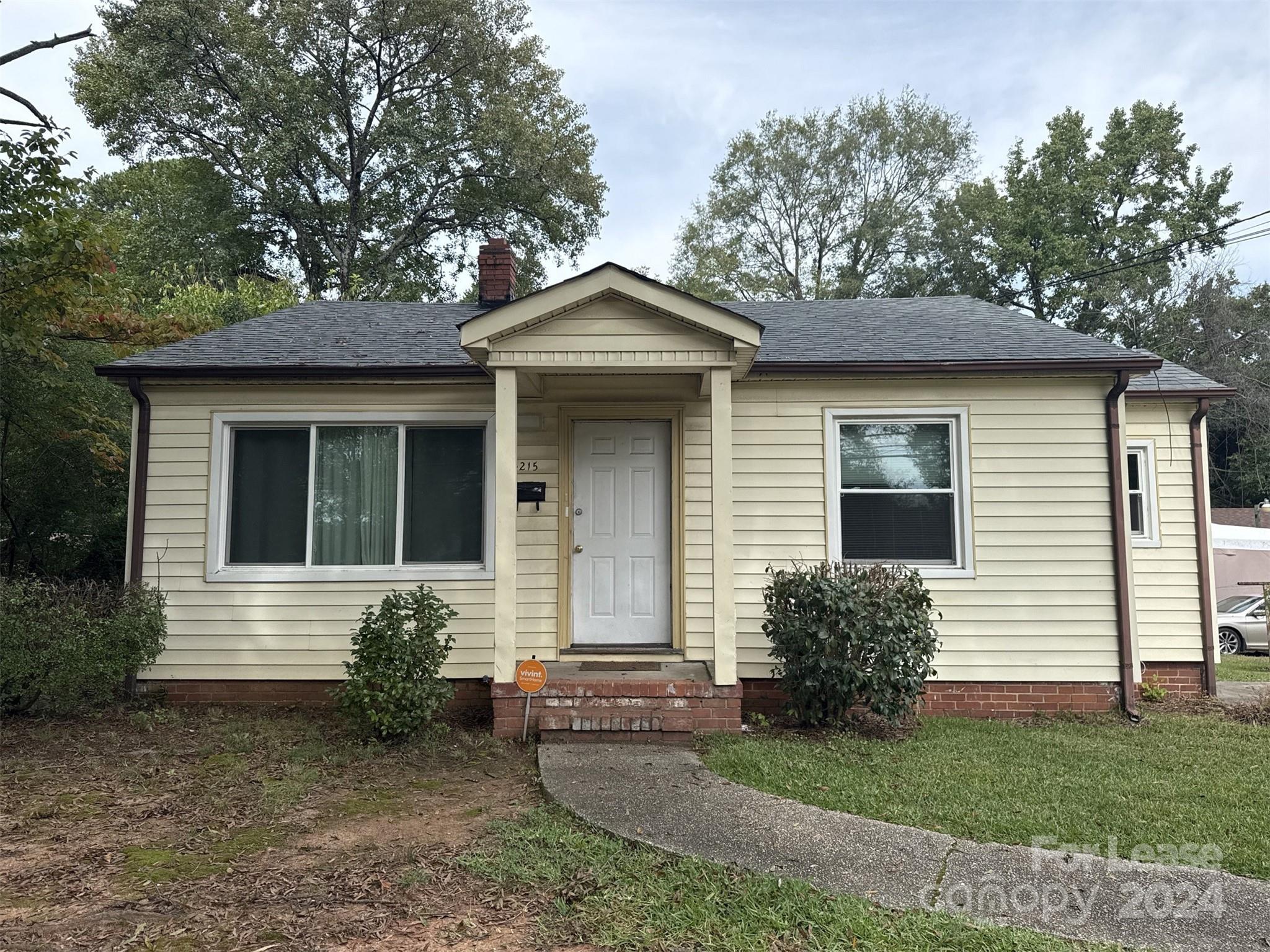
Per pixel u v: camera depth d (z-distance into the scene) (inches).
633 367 274.4
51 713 293.3
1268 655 577.6
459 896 150.3
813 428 326.0
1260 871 160.4
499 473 274.1
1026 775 225.5
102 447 452.1
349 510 327.9
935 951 129.6
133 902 147.9
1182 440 392.2
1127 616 312.8
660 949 131.1
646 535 327.6
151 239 961.5
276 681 318.7
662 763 234.7
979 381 323.3
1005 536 319.0
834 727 279.4
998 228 1296.8
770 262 1478.8
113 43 978.7
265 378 318.7
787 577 289.9
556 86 1161.4
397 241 1109.7
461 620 321.1
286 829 187.5
